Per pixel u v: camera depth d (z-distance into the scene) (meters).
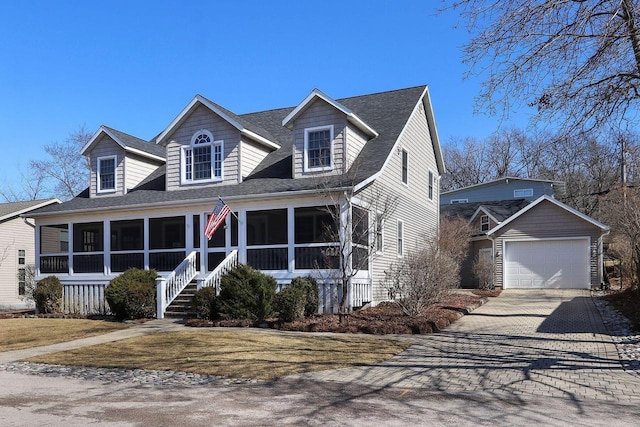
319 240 20.67
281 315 14.27
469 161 54.03
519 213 25.25
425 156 24.31
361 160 17.53
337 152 17.38
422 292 14.94
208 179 19.33
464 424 5.69
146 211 19.33
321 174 17.08
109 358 10.22
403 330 12.69
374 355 9.94
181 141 19.95
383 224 18.64
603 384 7.56
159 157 22.56
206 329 13.77
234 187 18.47
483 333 12.62
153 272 17.91
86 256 20.45
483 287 25.31
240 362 9.40
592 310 16.39
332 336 12.30
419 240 22.61
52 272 21.19
